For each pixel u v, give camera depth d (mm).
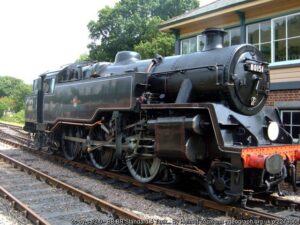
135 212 6523
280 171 6609
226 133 6836
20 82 80312
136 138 8602
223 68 7125
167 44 26859
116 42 31750
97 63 11383
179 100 7574
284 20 10156
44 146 13930
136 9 32750
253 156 6367
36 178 9391
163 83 8438
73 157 11828
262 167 6344
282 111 10008
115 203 6996
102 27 32938
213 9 11430
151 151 8305
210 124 7047
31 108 15234
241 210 6254
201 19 11938
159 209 6758
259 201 7309
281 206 6938
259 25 10820
